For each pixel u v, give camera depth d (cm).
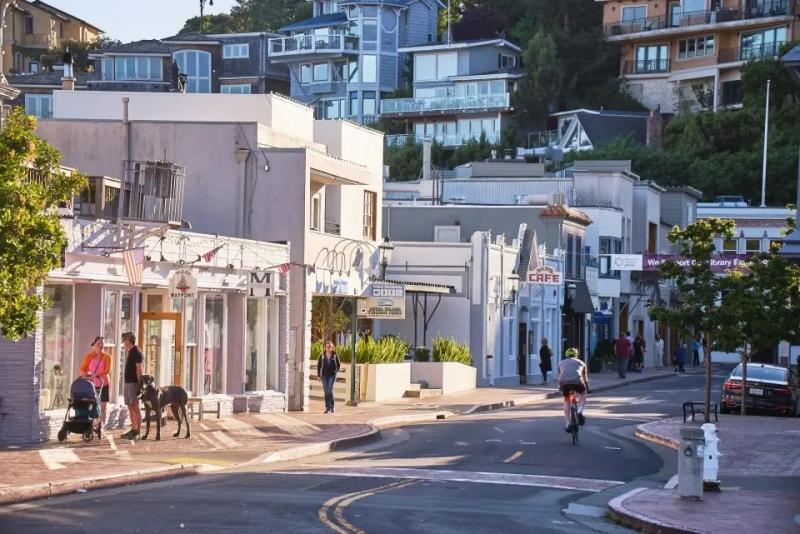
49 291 2777
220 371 3584
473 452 2841
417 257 5712
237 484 2142
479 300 5666
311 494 2023
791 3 11400
